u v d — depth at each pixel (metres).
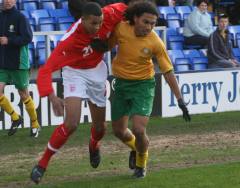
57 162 20.69
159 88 29.08
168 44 35.88
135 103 17.19
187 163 20.20
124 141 18.28
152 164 20.06
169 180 17.64
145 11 16.39
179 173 18.45
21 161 21.03
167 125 27.20
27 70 24.53
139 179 17.81
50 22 34.97
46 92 16.05
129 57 16.98
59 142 16.58
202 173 18.41
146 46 16.86
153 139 24.33
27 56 24.50
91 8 15.94
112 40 17.16
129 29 16.88
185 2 40.25
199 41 35.53
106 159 20.95
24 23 24.05
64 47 16.33
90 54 16.67
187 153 21.75
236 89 30.94
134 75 17.11
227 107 30.78
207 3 38.69
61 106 16.02
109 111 27.84
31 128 25.03
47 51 28.61
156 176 18.11
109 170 19.39
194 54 34.84
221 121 28.14
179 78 29.45
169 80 17.20
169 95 29.33
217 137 24.69
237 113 30.30
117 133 18.08
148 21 16.44
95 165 18.81
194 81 29.84
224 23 33.25
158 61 17.19
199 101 30.05
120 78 17.31
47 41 28.53
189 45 35.78
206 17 35.75
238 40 38.22
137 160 17.86
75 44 16.34
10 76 24.50
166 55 17.19
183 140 24.09
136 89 17.22
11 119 25.38
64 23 35.16
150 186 17.02
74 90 16.66
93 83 17.02
